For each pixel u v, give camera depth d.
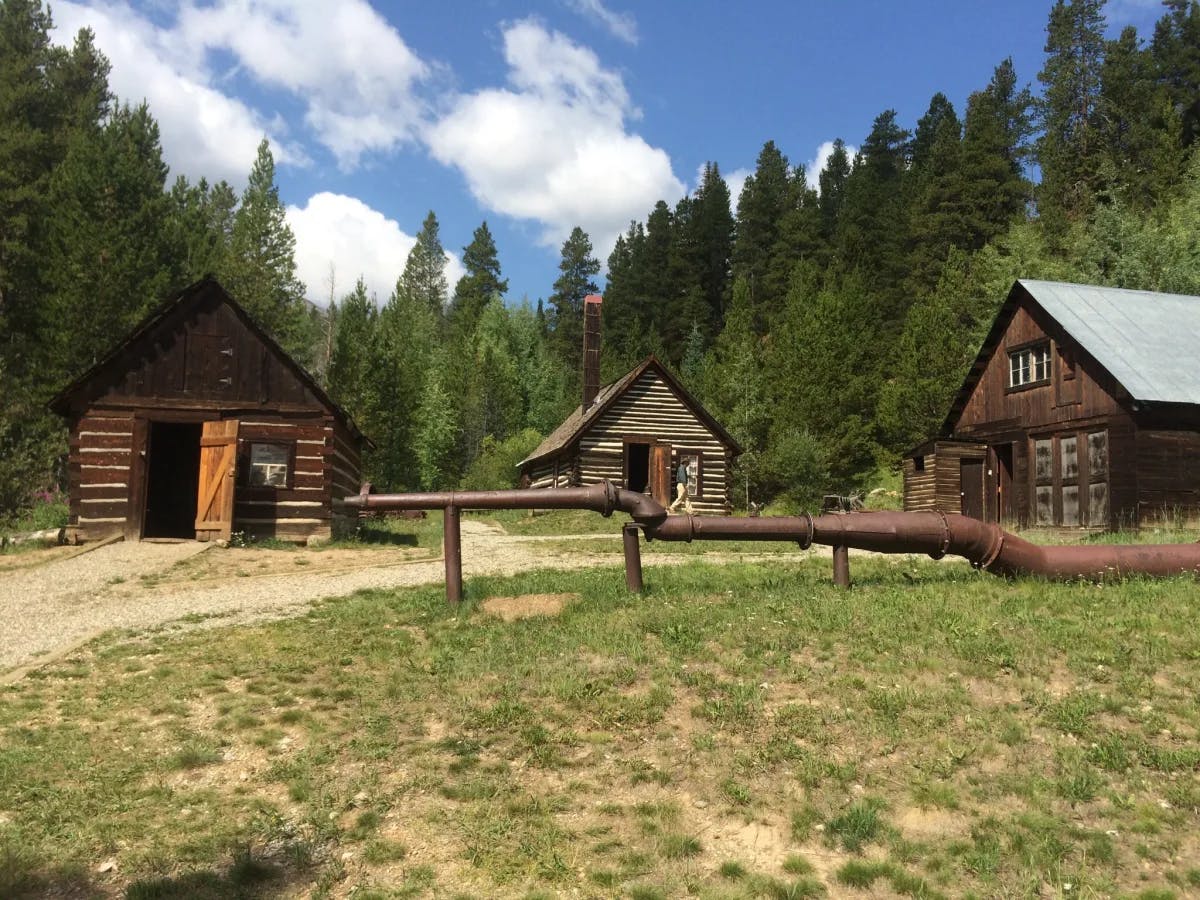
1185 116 64.62
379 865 5.01
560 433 36.28
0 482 23.95
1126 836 5.12
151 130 45.25
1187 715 6.29
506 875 4.88
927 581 10.86
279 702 7.41
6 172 37.41
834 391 45.50
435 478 50.22
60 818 5.51
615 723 6.67
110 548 17.02
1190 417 18.73
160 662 8.72
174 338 18.88
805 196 86.25
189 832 5.40
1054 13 73.31
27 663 8.90
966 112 84.56
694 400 30.78
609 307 88.94
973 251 61.69
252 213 50.28
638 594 10.30
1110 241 40.66
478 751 6.38
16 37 45.47
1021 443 22.70
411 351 71.56
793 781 5.82
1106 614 8.60
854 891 4.75
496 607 9.91
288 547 18.44
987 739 6.16
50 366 31.89
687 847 5.12
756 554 17.34
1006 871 4.86
